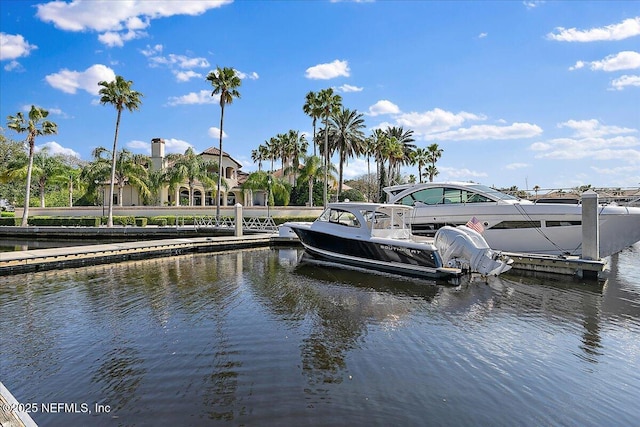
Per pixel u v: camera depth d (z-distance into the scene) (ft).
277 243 74.23
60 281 39.63
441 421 14.53
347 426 14.16
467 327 24.99
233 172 175.52
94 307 29.71
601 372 18.63
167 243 62.64
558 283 37.50
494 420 14.66
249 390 16.81
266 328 24.73
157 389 16.93
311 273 43.52
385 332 24.04
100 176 131.34
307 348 21.47
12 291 35.12
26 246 85.10
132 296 33.14
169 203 153.58
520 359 20.08
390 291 34.81
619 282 38.06
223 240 68.13
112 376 18.17
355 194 165.58
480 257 39.50
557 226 45.32
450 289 35.45
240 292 34.58
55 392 16.76
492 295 33.27
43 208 129.90
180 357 20.26
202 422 14.46
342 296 33.06
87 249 53.26
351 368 18.97
